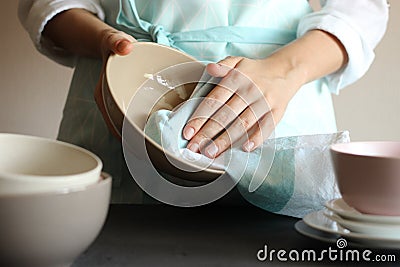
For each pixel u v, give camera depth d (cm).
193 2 84
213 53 85
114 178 88
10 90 131
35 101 131
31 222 44
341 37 84
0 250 44
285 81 75
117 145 88
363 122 131
